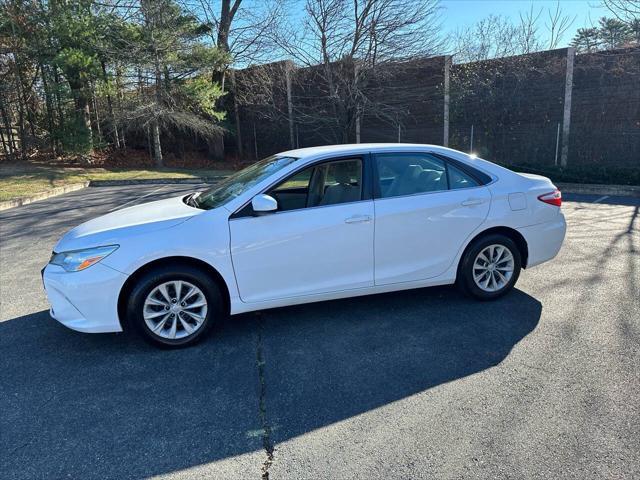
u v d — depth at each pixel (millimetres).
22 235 7727
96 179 15281
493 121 15789
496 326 3848
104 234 3484
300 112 19438
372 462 2324
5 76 17078
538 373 3105
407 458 2344
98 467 2344
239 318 4141
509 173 4414
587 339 3562
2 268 5867
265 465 2330
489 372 3145
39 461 2391
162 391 3025
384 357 3400
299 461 2352
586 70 13641
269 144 22078
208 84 19234
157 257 3424
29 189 12578
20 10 16531
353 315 4152
